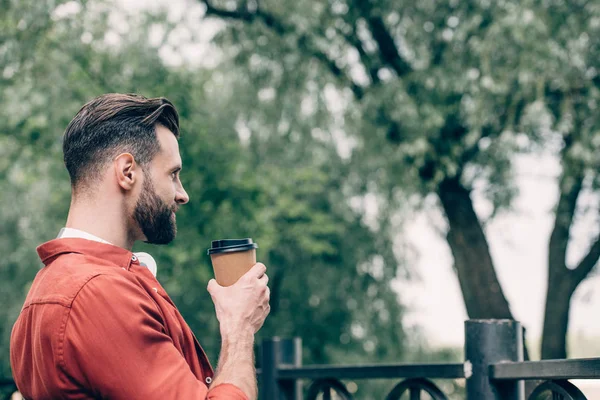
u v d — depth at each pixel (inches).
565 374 70.5
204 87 469.1
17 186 513.7
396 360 595.8
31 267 562.9
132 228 65.7
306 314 610.5
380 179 415.5
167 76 410.3
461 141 362.9
